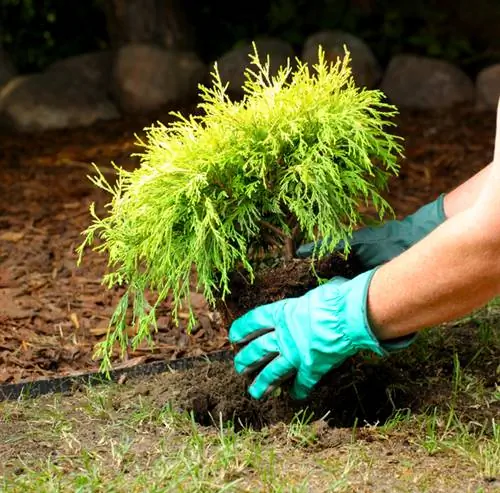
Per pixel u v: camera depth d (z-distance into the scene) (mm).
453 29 10922
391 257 3906
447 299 3066
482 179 3961
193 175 3369
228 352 4359
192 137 3473
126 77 10398
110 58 10797
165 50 10586
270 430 3430
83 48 11625
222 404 3715
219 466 3129
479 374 3947
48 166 8516
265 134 3439
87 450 3334
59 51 11586
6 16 11500
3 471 3203
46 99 10164
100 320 4980
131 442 3381
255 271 3625
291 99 3465
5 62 11047
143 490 3016
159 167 3398
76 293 5355
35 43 11602
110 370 4145
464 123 9516
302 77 3604
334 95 3553
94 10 11594
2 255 6051
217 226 3408
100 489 3035
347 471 3098
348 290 3240
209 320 4871
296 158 3434
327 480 3074
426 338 4184
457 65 10789
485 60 10789
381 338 3225
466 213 3000
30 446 3387
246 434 3408
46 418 3625
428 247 3045
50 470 3168
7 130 10047
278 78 3607
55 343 4672
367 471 3115
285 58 10336
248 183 3459
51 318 4984
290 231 3584
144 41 10617
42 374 4355
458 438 3357
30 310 5082
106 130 9844
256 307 3547
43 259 5934
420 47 10961
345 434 3381
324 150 3418
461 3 10852
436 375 3953
